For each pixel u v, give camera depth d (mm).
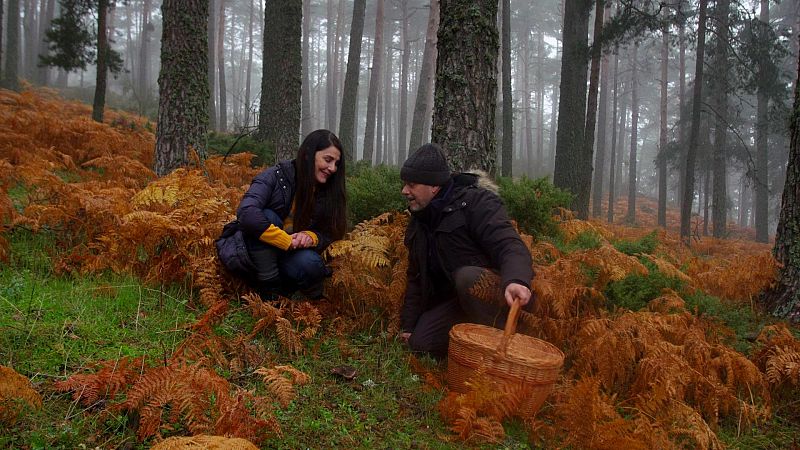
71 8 15266
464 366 2992
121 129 11883
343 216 3930
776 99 19031
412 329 3779
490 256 3436
